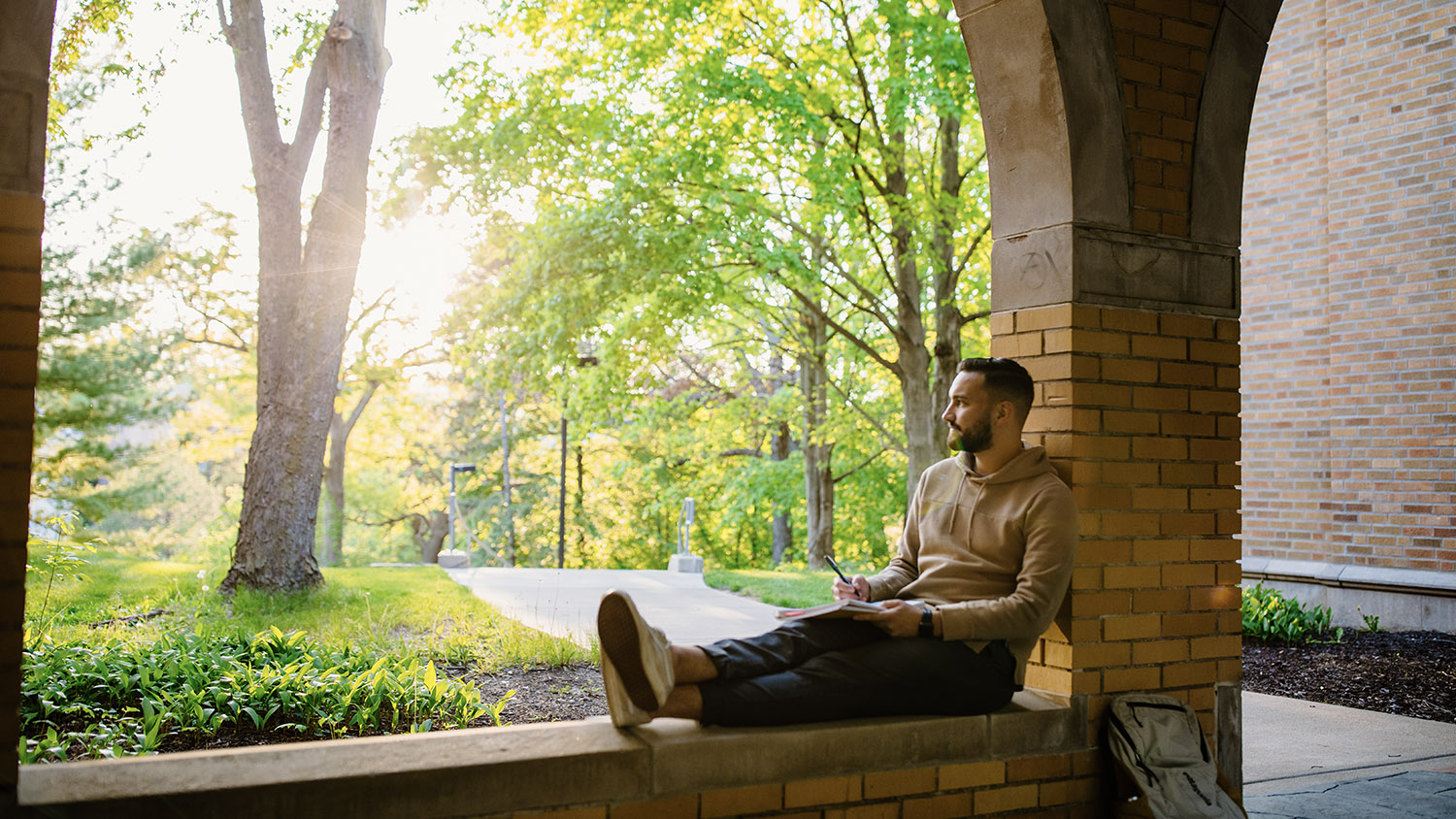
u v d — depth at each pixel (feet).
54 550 21.49
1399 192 27.71
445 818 7.49
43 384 36.68
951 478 10.70
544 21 40.42
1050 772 10.27
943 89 34.17
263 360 31.53
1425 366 27.07
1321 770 15.05
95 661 14.78
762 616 30.07
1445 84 26.91
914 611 9.33
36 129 7.18
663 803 8.27
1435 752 16.26
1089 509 10.69
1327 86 29.17
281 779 7.04
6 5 7.07
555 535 94.73
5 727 6.79
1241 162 12.09
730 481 78.59
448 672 19.13
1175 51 11.56
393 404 91.86
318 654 16.40
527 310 42.16
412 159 42.06
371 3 33.09
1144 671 10.99
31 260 7.10
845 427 60.90
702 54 39.14
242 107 32.71
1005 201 11.55
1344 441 28.50
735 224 41.83
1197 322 11.63
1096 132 10.96
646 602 32.78
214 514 77.15
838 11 38.22
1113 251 11.07
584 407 47.85
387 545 110.63
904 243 42.52
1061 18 10.73
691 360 82.79
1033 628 9.51
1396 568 27.37
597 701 17.07
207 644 16.58
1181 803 10.09
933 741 9.56
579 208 42.19
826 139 39.22
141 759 7.31
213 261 51.93
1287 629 25.45
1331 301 28.91
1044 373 11.03
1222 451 11.73
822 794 8.96
